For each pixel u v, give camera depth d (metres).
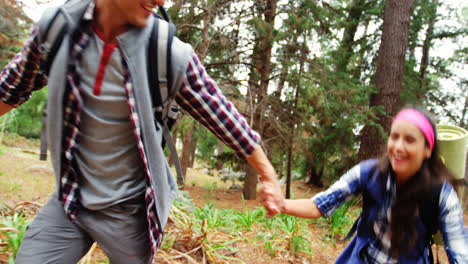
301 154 11.12
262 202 1.57
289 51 9.50
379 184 1.65
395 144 1.54
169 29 1.31
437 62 15.12
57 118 1.27
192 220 3.79
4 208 3.53
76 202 1.41
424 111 1.57
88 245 1.52
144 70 1.26
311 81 9.38
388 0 10.16
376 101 10.03
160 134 1.41
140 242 1.48
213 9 8.81
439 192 1.52
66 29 1.22
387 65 9.95
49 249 1.41
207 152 16.02
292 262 3.56
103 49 1.25
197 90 1.37
